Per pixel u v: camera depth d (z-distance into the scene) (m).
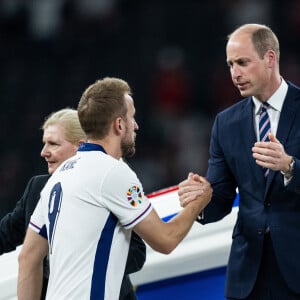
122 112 15.51
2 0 60.62
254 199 16.58
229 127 17.02
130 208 15.12
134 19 59.31
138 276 18.70
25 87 55.72
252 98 16.84
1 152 51.00
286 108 16.41
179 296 18.72
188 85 55.94
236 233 17.00
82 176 15.27
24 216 17.11
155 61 57.19
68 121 16.86
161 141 53.16
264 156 15.45
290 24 56.81
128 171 15.30
